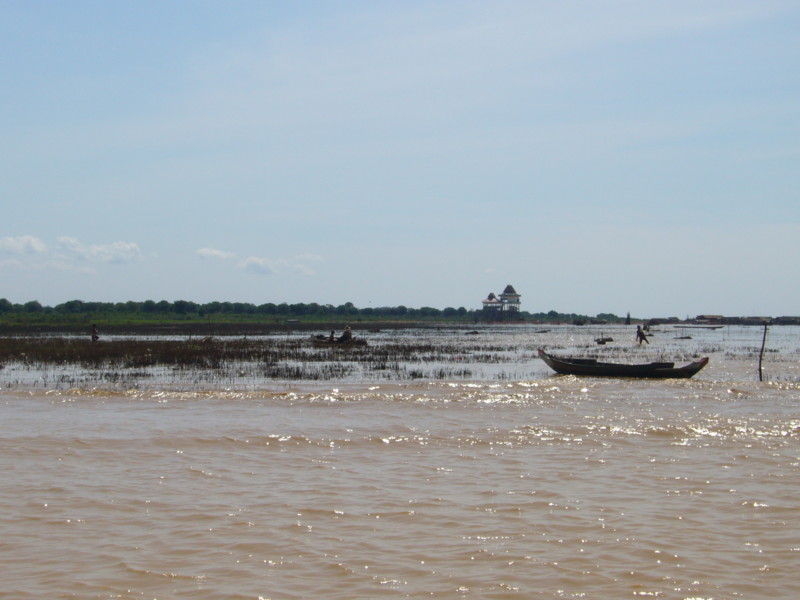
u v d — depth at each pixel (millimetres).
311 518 14055
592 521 13906
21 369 42375
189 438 21656
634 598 10602
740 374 42438
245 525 13648
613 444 21062
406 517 14109
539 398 30797
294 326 140250
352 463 18625
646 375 38969
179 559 12000
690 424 24266
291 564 11797
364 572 11484
